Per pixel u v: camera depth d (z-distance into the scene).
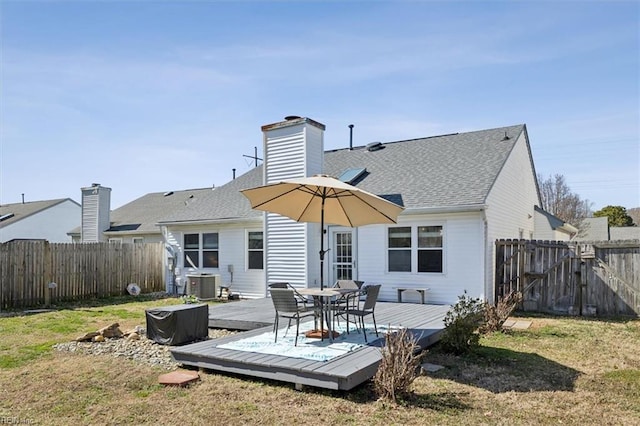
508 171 13.78
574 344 7.86
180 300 15.03
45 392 5.34
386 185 13.52
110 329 8.39
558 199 39.53
